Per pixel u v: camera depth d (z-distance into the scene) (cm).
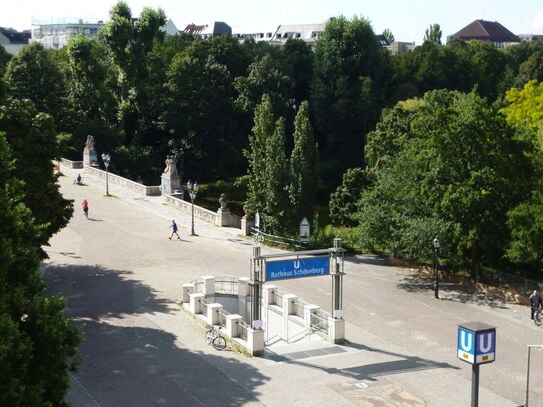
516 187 4734
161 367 3120
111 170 9831
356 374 3116
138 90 10400
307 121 5900
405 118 7019
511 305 4234
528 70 14288
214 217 6344
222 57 11350
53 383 2003
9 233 2073
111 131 10012
